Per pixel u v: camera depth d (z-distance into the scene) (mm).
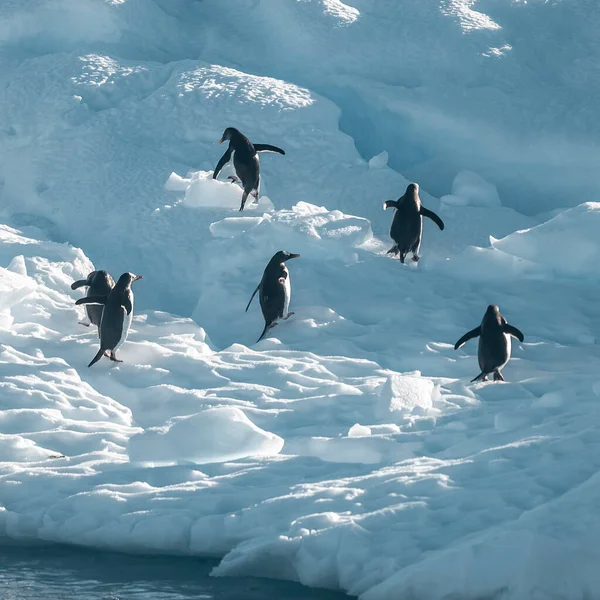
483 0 70062
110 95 62781
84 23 69062
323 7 69875
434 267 49594
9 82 63719
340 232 49125
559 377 35938
